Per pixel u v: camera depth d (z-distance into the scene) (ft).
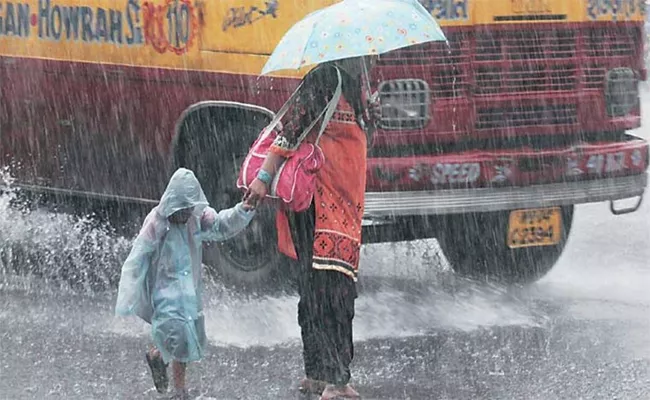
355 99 45.06
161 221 45.06
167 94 59.67
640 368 50.19
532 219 60.13
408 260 70.64
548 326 57.26
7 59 65.21
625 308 61.00
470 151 57.77
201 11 58.23
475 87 57.52
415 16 44.65
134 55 60.44
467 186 57.26
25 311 59.88
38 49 63.87
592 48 60.39
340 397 45.37
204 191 60.13
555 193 59.26
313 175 44.62
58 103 63.67
